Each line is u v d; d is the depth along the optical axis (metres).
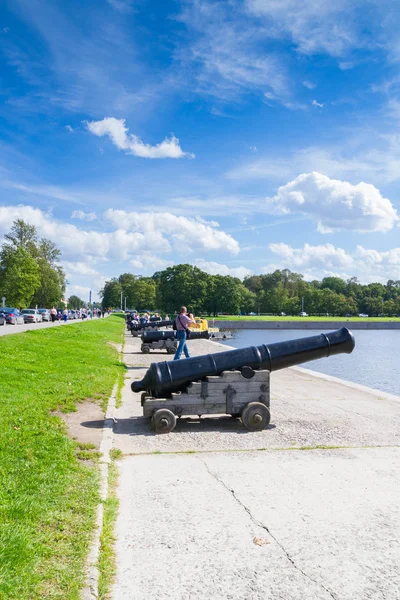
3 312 46.34
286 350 8.84
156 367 8.45
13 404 8.54
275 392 12.15
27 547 3.66
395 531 4.40
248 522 4.55
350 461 6.46
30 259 77.62
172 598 3.37
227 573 3.68
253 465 6.28
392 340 68.19
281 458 6.59
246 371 8.36
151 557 3.90
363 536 4.30
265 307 162.00
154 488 5.42
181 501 5.04
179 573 3.68
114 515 4.65
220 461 6.45
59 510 4.47
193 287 116.12
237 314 139.50
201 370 8.43
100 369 15.15
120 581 3.56
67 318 64.19
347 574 3.70
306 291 163.88
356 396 11.61
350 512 4.80
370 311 169.88
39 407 8.63
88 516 4.41
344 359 39.53
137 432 8.01
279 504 4.98
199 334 24.52
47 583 3.34
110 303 168.25
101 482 5.30
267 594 3.43
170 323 38.22
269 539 4.22
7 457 5.68
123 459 6.53
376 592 3.47
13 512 4.23
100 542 4.00
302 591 3.47
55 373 12.99
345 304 162.62
